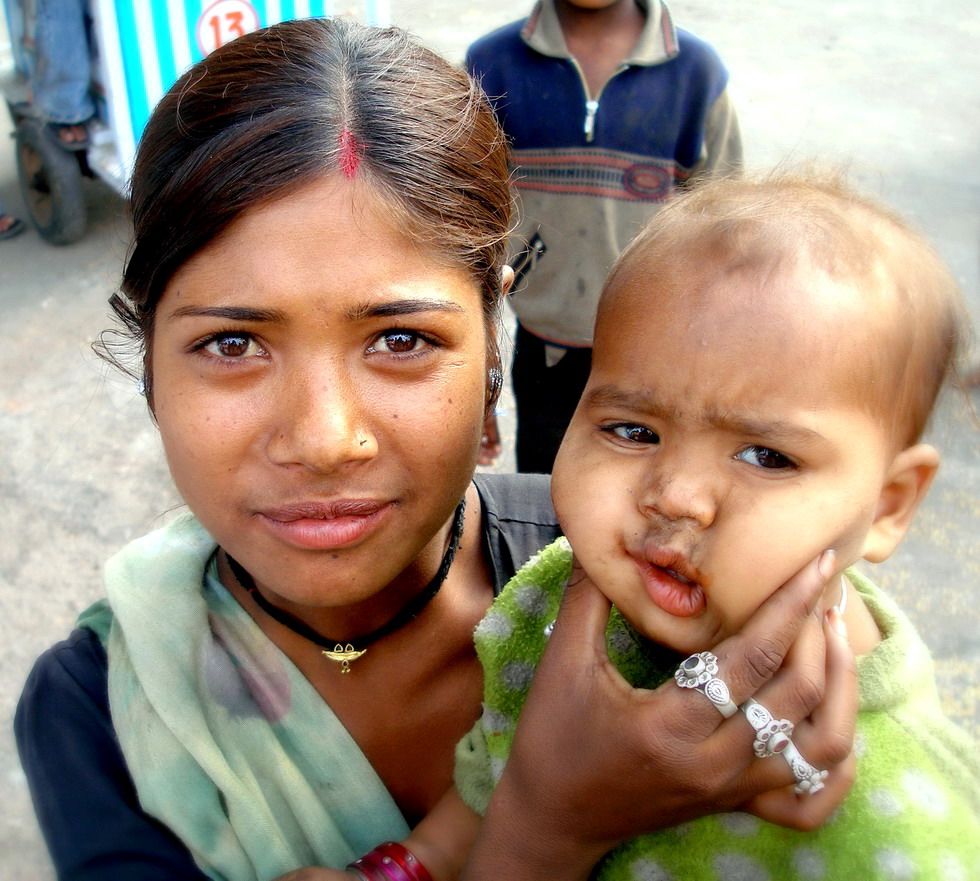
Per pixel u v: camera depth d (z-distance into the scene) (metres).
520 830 0.91
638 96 2.33
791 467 0.84
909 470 0.91
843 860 0.88
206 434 0.85
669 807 0.86
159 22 3.69
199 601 1.06
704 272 0.86
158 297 0.86
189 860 1.05
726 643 0.84
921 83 6.31
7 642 2.77
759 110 5.89
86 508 3.21
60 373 3.78
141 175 0.87
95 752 1.05
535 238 2.44
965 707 2.59
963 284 4.19
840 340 0.83
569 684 0.91
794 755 0.84
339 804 1.09
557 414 2.58
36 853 2.28
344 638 1.07
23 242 4.58
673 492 0.85
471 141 0.90
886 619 1.00
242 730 1.06
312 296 0.81
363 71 0.86
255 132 0.79
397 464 0.87
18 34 4.22
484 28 6.80
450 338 0.87
